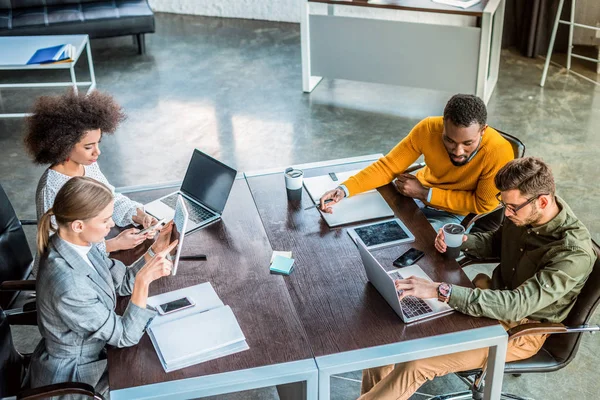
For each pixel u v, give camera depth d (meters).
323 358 2.11
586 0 5.82
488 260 2.76
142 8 6.06
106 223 2.16
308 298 2.36
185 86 5.69
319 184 3.00
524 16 5.94
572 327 2.35
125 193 3.01
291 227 2.73
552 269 2.27
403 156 2.98
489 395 2.36
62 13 5.88
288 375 2.06
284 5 6.91
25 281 2.49
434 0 4.88
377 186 2.96
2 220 2.71
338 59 5.31
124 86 5.70
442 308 2.30
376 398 2.45
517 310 2.24
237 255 2.58
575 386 2.89
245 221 2.77
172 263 2.46
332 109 5.25
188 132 4.97
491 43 5.27
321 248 2.61
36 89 5.65
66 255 2.12
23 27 5.74
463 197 2.94
